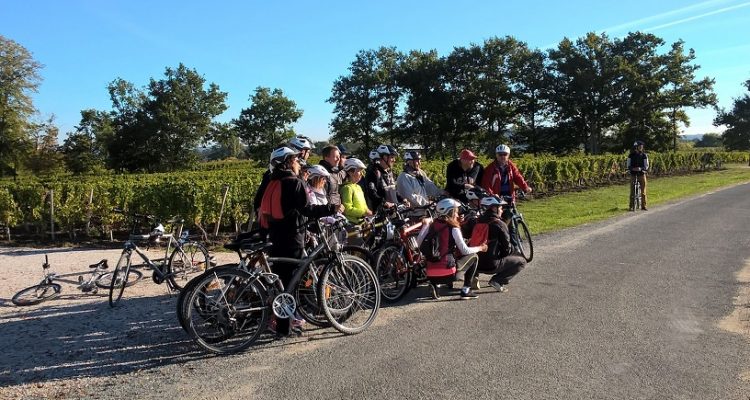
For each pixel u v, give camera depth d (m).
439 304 5.91
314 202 5.38
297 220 5.04
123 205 11.55
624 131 53.62
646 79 51.28
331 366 4.23
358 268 5.26
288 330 4.93
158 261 7.47
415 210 6.70
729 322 5.08
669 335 4.76
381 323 5.29
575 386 3.77
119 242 11.38
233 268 4.68
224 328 4.67
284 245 5.02
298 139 5.86
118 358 4.52
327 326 5.22
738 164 44.59
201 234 11.90
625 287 6.41
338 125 62.53
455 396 3.65
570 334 4.82
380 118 62.28
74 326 5.40
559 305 5.74
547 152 57.06
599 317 5.30
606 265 7.63
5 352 4.70
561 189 23.45
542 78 56.22
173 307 6.05
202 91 57.47
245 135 60.84
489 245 6.25
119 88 56.72
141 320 5.58
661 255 8.21
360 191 6.56
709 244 9.03
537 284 6.66
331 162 6.79
